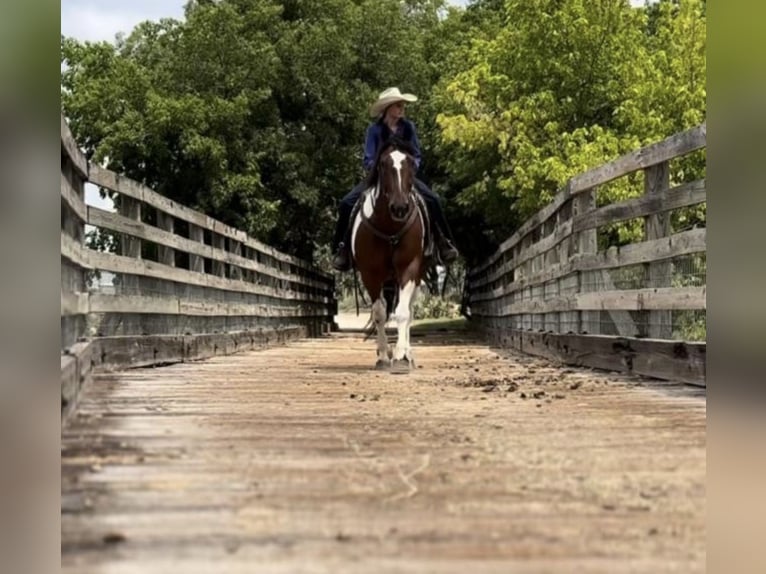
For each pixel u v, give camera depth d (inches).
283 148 852.0
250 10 874.1
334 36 866.8
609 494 130.0
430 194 376.8
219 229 467.8
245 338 532.1
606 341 332.8
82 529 110.5
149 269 333.4
